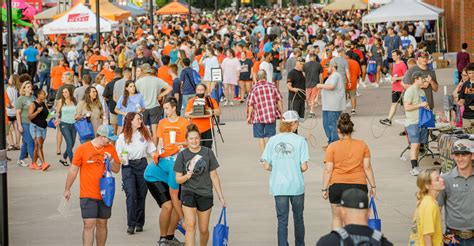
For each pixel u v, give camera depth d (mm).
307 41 57812
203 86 22391
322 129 28625
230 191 19906
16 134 27094
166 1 116875
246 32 56469
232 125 30781
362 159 13711
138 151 16188
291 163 14180
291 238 15836
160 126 17078
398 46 42250
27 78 25625
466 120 21125
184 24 76250
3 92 13352
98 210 14188
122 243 15789
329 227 16438
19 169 23828
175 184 14953
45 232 16859
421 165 21891
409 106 20484
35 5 69812
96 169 14086
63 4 60531
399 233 15789
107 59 37188
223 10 147250
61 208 14539
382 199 18562
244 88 37000
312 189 19797
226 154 24984
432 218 11172
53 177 22594
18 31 59125
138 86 23625
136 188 16375
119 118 23984
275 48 37094
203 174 13906
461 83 21703
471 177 12141
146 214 18047
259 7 179375
